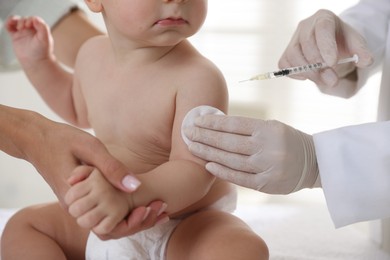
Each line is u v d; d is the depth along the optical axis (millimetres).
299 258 1448
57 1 1754
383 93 1510
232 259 1097
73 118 1562
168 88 1227
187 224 1226
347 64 1502
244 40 3074
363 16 1612
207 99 1200
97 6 1277
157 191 1070
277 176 1170
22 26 1539
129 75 1284
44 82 1558
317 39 1322
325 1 2977
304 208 1955
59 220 1293
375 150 1170
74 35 1726
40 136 1088
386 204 1166
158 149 1270
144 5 1133
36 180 3041
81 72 1421
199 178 1149
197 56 1261
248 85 3074
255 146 1160
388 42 1509
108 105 1305
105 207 974
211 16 3098
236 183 1188
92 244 1241
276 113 3059
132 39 1228
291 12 3014
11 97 3033
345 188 1170
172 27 1146
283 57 1420
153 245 1233
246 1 3055
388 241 1544
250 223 1770
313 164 1206
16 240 1253
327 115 3012
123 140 1294
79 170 993
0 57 1901
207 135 1158
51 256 1228
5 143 1165
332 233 1696
